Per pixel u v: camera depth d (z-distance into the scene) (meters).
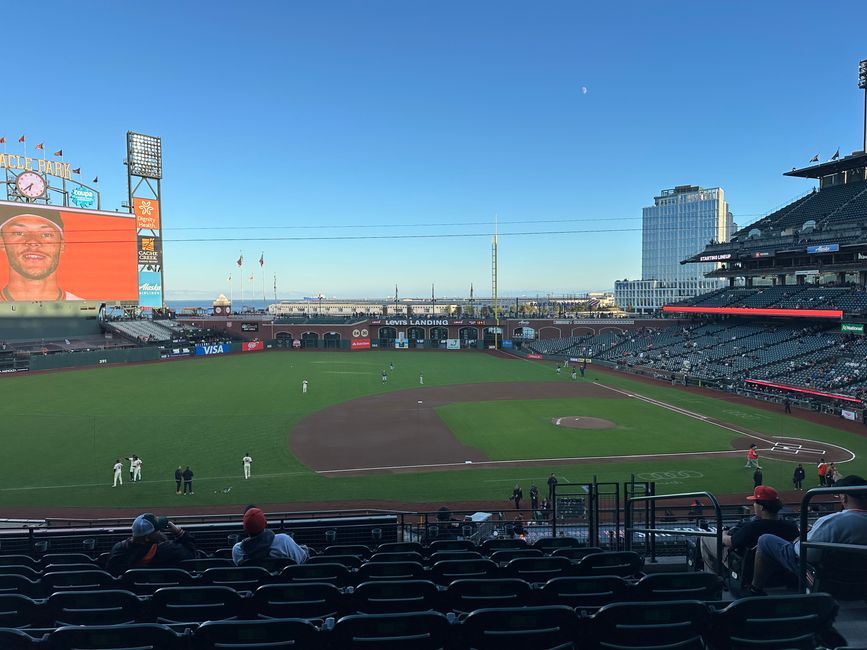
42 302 83.81
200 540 13.73
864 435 42.44
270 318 117.12
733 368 66.69
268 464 35.22
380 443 40.44
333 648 4.09
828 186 83.06
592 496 13.50
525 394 61.56
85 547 13.14
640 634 4.07
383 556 8.67
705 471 33.59
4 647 3.95
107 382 66.06
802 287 77.44
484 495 29.81
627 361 83.25
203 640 4.04
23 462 34.81
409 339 117.62
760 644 4.08
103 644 4.00
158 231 102.75
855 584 4.93
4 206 79.25
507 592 5.36
